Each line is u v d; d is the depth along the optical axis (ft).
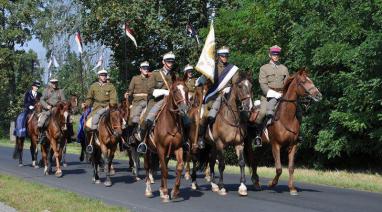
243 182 39.24
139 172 58.95
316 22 60.44
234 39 75.92
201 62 39.11
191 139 41.24
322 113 64.03
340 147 61.16
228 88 38.93
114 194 41.52
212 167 42.63
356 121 56.85
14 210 33.53
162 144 36.32
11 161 73.20
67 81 128.26
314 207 34.53
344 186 45.34
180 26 90.48
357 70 55.62
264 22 70.23
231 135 38.17
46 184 48.06
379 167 68.74
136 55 94.94
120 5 86.02
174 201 37.29
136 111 44.80
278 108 39.37
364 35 57.21
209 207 34.73
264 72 40.73
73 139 64.18
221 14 80.28
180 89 34.96
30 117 62.18
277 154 39.96
